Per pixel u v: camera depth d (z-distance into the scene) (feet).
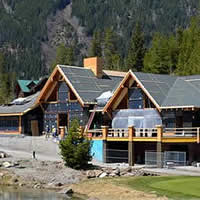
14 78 632.79
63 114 301.43
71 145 218.59
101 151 247.09
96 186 184.75
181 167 220.84
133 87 259.39
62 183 201.98
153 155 226.79
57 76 301.63
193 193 152.87
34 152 243.19
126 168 215.31
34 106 310.45
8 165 223.71
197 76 262.88
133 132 235.20
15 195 184.44
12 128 324.39
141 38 555.69
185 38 507.71
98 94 288.71
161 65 501.97
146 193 159.63
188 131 233.14
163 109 239.91
